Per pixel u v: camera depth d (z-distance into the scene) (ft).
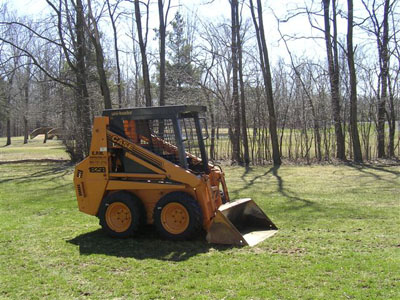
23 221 29.07
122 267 18.57
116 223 23.58
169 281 16.61
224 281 16.29
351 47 63.41
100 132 24.00
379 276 16.20
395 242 21.20
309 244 21.22
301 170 56.24
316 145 68.28
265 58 64.49
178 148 22.81
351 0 62.69
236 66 68.13
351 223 25.72
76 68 72.28
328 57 65.31
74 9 70.18
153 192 23.25
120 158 23.97
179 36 104.06
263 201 34.27
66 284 16.62
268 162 66.74
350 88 64.90
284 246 20.97
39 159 79.51
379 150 67.00
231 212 23.41
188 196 22.03
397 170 52.08
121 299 14.99
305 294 14.71
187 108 22.94
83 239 23.63
